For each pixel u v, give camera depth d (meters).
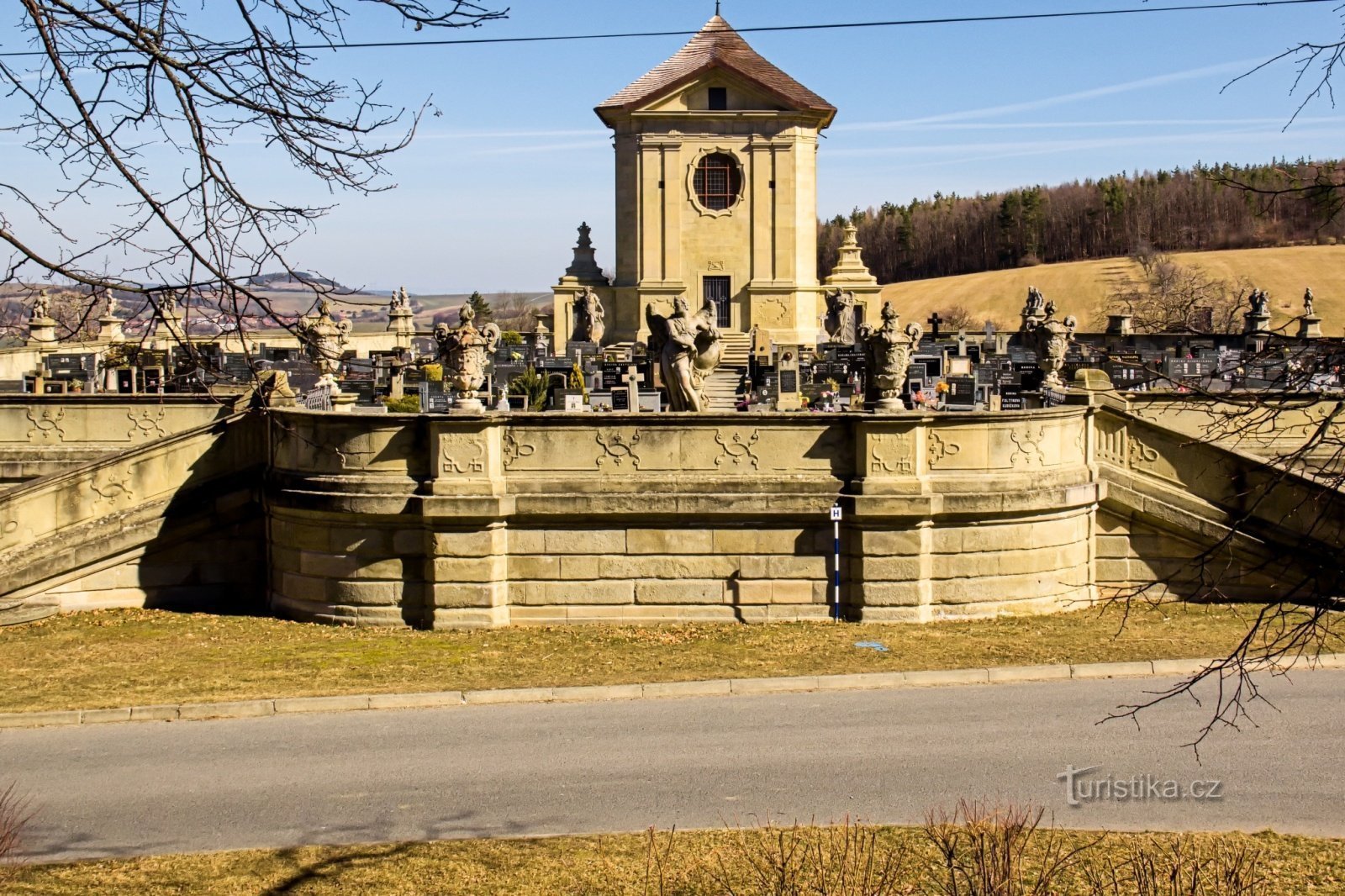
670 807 14.31
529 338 63.38
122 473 24.75
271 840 13.62
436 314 119.88
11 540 24.28
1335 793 14.41
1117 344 54.12
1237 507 23.72
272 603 24.27
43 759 16.12
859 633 21.75
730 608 22.86
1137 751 15.80
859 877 12.28
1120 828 13.55
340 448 22.98
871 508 22.30
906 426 22.48
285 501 23.38
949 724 16.94
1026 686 18.59
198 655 21.03
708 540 22.78
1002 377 41.03
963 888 11.95
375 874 12.71
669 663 19.89
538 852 13.13
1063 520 23.45
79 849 13.42
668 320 27.02
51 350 47.28
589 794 14.70
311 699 18.08
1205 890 11.93
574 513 22.56
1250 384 34.25
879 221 163.00
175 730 17.20
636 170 66.44
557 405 37.03
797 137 66.31
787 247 66.50
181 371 13.66
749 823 13.83
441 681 19.11
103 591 24.53
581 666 19.81
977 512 22.58
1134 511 23.80
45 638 22.47
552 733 16.83
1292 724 16.73
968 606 22.94
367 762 15.84
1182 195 112.69
